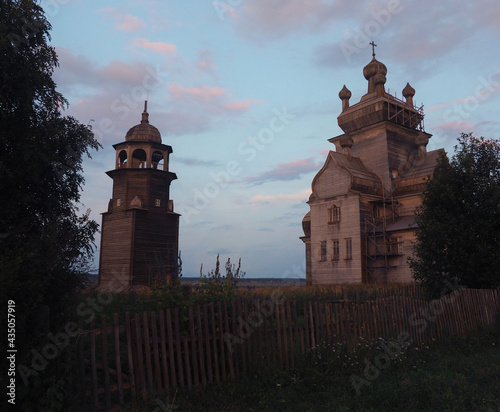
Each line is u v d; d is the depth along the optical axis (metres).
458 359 9.48
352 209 39.00
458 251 14.88
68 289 6.02
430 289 15.76
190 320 6.97
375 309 10.20
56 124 7.73
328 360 8.41
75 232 7.85
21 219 6.86
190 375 6.78
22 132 6.93
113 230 40.78
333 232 40.34
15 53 6.94
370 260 37.94
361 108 46.41
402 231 35.69
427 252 15.69
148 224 40.16
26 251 5.63
